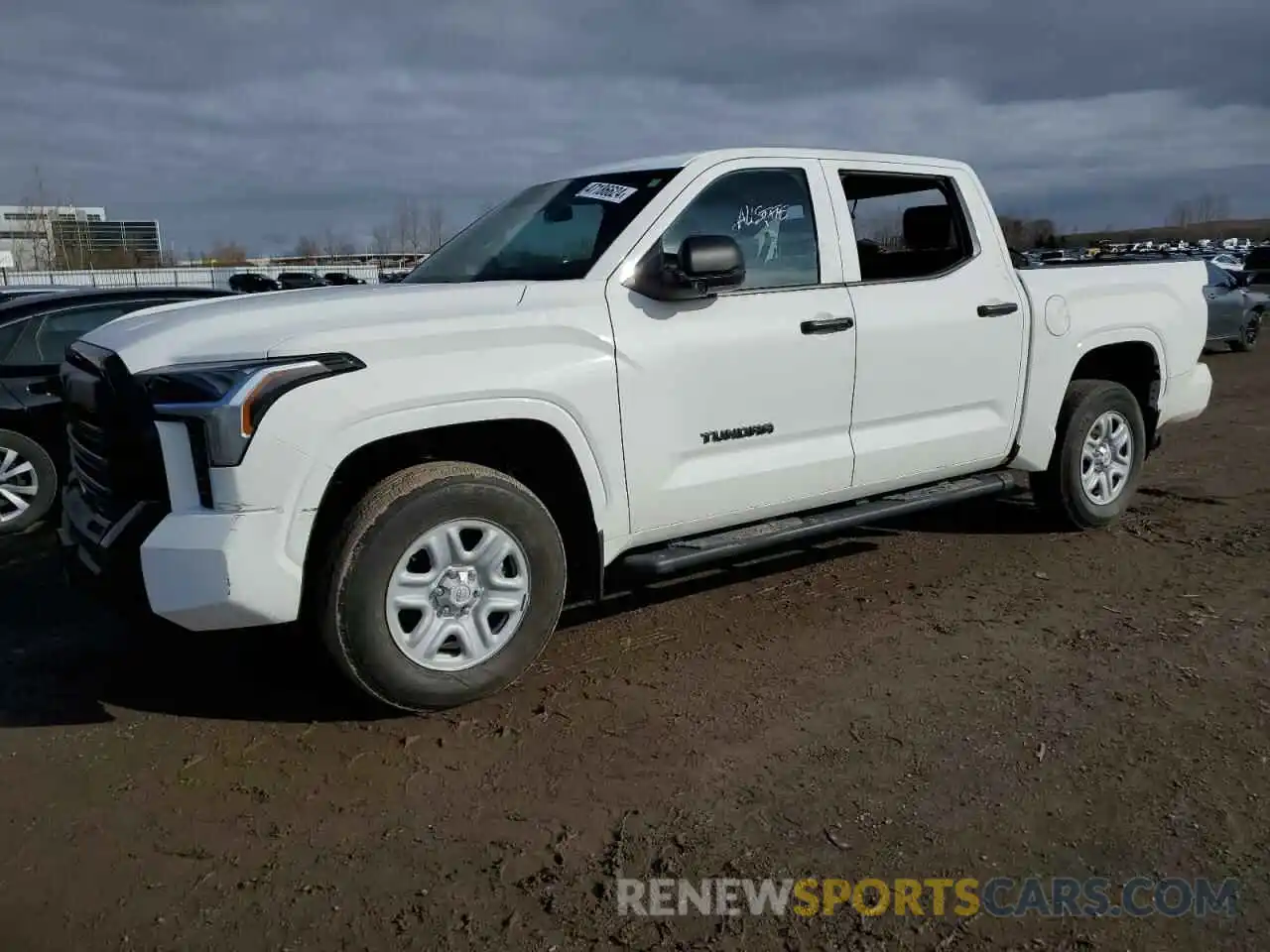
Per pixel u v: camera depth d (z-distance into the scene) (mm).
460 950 2469
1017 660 4113
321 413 3232
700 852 2848
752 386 4223
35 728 3621
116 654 4312
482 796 3139
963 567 5316
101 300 7117
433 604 3520
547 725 3594
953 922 2557
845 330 4480
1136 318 5766
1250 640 4289
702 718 3639
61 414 6805
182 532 3180
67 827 2994
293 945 2486
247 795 3156
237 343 3309
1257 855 2812
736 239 4305
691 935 2514
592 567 3975
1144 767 3271
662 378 3965
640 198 4184
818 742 3457
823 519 4590
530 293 3785
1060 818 2996
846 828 2957
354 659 3395
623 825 2980
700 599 4871
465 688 3602
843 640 4352
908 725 3570
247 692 3891
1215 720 3584
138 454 3350
